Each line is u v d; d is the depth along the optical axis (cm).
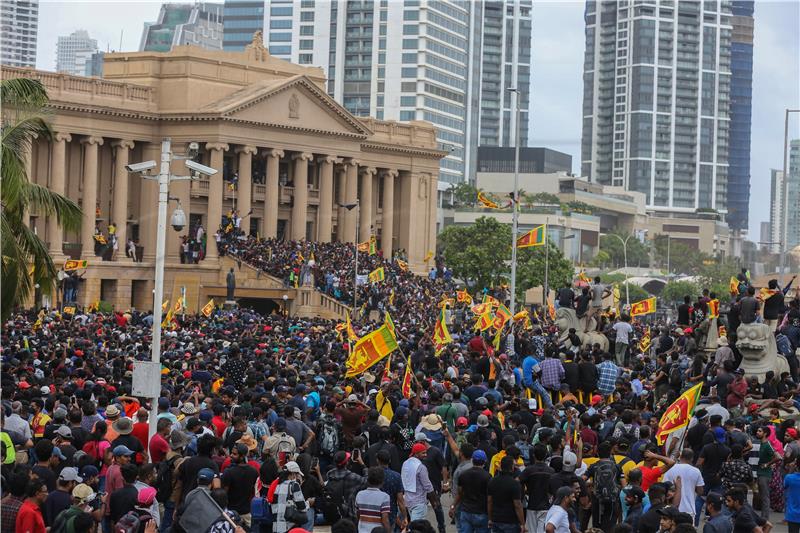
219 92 18800
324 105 19462
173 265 17700
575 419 5156
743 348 7000
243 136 18438
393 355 8238
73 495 3659
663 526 3641
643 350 10506
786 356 7456
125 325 10688
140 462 4262
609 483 4341
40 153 17388
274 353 8238
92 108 17488
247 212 18612
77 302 16138
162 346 8600
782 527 5266
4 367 6531
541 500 4169
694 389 4722
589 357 6575
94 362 6988
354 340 8375
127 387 5675
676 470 4272
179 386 6062
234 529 3550
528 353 8069
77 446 4516
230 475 4066
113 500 3831
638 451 4566
